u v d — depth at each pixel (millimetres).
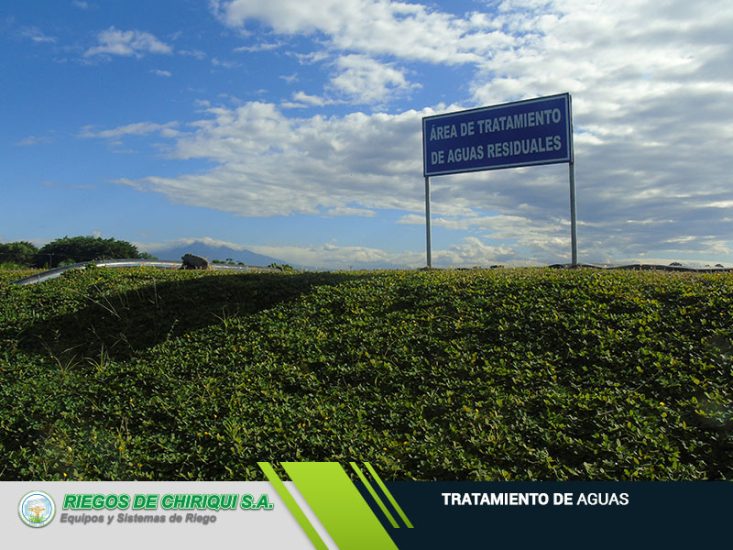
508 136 15773
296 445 5828
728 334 7156
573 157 15086
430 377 7316
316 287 11062
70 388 7648
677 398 6234
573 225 15195
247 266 18797
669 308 8148
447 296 9773
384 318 9211
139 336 9508
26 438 6340
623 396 6305
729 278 9266
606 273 10617
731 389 6152
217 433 6176
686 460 5270
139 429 6508
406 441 5906
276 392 7125
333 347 8398
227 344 8758
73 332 9953
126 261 16344
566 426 5875
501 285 9938
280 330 9109
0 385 7898
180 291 11102
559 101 15109
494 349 7770
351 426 6254
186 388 7395
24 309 10922
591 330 7711
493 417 6176
